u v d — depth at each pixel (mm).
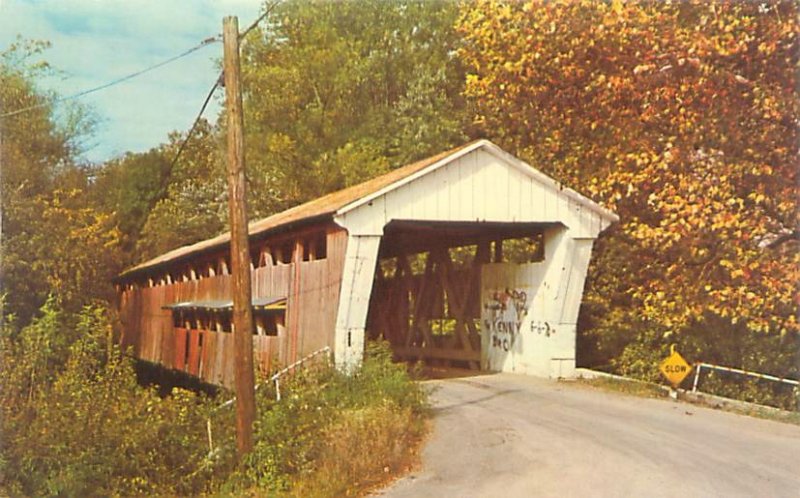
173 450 12602
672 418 13672
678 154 16672
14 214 25641
